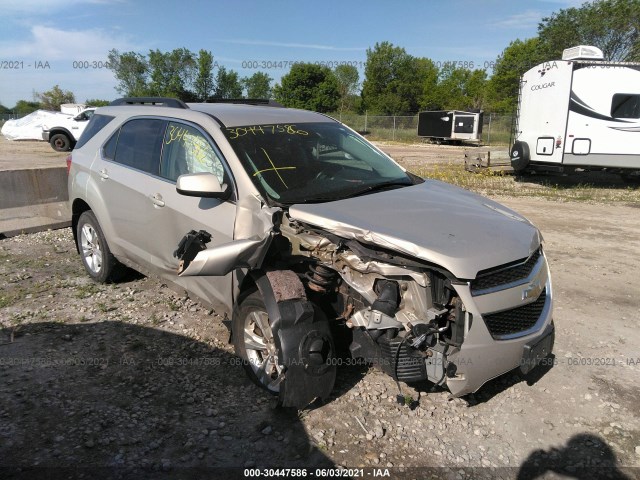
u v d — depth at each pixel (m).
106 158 5.05
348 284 3.22
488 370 3.07
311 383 3.19
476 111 31.98
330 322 3.49
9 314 4.71
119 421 3.23
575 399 3.60
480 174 15.73
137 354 4.04
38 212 7.82
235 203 3.63
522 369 3.22
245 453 2.99
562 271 6.19
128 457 2.92
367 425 3.26
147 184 4.41
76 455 2.92
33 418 3.23
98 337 4.30
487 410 3.47
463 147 30.64
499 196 11.82
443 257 2.90
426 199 3.76
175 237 4.12
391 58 52.66
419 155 23.86
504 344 3.09
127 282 5.53
